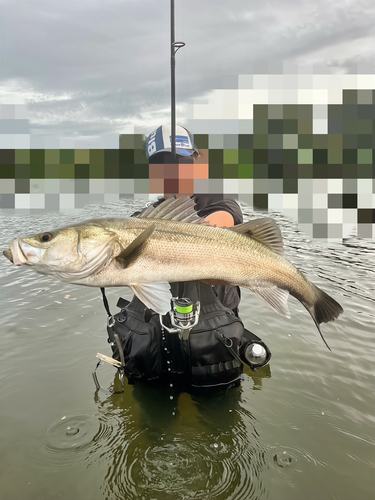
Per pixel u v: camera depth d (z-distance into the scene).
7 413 0.91
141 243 0.75
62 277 0.76
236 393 0.98
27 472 0.75
